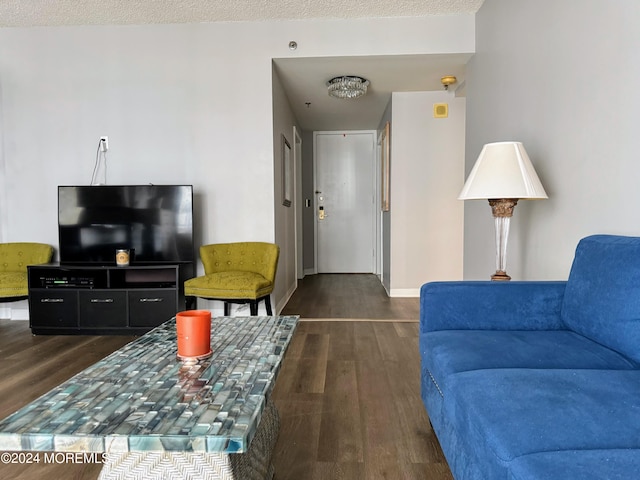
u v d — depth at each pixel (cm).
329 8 319
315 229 643
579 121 179
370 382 218
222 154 347
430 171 452
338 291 491
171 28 344
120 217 329
